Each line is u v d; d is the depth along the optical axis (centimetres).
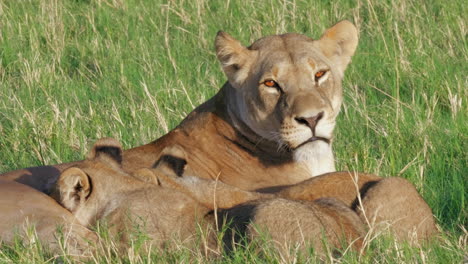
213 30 1853
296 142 1074
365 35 1797
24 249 895
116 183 959
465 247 927
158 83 1592
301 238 862
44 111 1477
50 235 922
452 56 1634
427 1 1864
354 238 895
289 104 1073
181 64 1700
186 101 1502
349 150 1286
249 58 1120
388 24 1769
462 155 1244
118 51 1761
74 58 1800
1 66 1741
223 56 1131
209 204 982
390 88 1538
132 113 1445
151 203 936
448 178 1182
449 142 1276
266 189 1119
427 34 1725
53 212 941
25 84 1631
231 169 1136
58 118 1421
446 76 1529
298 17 1867
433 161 1222
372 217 977
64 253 879
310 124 1066
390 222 970
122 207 938
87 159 1032
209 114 1158
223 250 882
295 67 1091
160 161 1034
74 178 950
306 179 1106
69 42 1861
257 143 1126
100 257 895
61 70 1692
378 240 912
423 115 1395
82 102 1550
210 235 909
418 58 1614
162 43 1808
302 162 1130
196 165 1128
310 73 1093
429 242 960
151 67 1675
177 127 1175
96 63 1723
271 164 1133
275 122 1091
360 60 1652
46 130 1383
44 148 1340
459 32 1734
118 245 916
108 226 932
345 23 1151
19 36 1852
